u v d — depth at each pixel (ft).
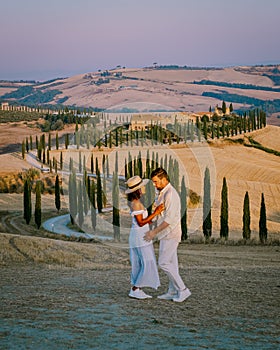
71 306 30.66
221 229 167.84
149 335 24.02
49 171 327.67
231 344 22.75
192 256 102.32
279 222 269.03
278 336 24.77
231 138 544.21
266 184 349.41
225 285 42.45
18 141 645.92
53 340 22.43
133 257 33.53
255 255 118.11
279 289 40.93
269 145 571.69
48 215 223.51
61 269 56.75
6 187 314.76
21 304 31.32
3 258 66.80
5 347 21.18
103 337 23.29
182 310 30.40
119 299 33.42
